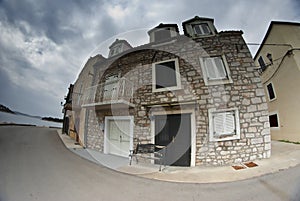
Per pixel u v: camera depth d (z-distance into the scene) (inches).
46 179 130.9
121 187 119.9
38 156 208.5
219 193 108.5
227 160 176.7
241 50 209.6
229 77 197.3
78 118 364.8
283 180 121.2
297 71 281.9
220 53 212.2
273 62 333.1
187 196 105.3
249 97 189.9
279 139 317.4
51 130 636.7
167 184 126.6
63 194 105.3
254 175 136.6
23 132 461.7
